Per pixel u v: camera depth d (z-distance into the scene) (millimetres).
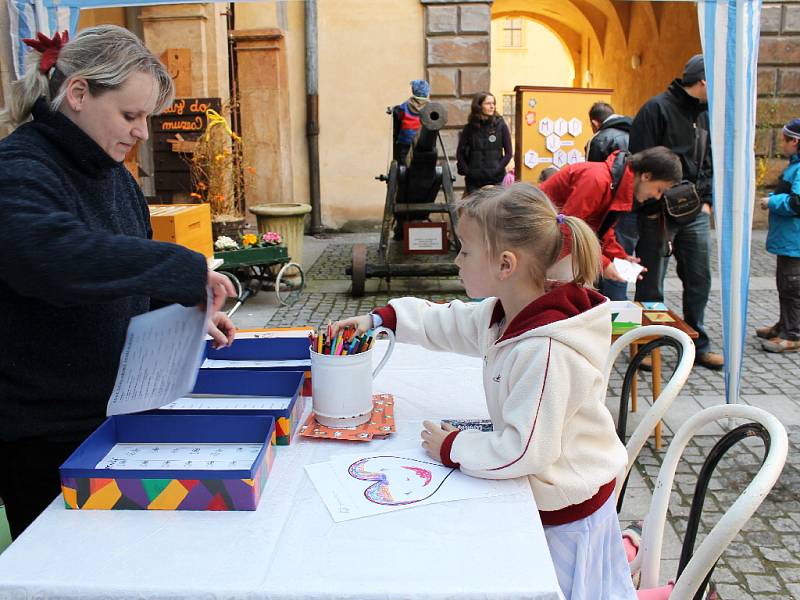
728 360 3682
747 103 3395
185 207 5152
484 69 9695
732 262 3545
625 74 15797
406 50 9898
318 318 6008
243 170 8305
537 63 24656
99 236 1294
